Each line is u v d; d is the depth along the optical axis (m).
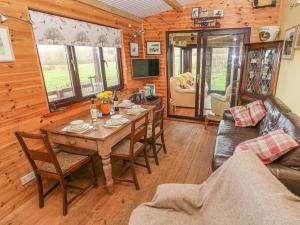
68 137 2.26
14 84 2.08
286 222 0.78
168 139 3.80
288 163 1.70
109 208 2.10
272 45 3.09
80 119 2.70
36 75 2.31
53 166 2.05
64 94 2.87
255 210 0.94
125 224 1.89
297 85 2.48
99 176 2.68
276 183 1.04
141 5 3.80
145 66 4.48
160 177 2.61
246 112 3.17
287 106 2.57
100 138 2.06
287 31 2.96
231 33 4.03
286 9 3.17
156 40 4.66
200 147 3.44
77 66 3.02
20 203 2.19
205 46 4.32
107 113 2.82
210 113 4.80
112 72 3.93
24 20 2.14
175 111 5.40
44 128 2.36
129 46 4.24
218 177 1.37
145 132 2.52
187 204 1.42
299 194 1.58
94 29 3.17
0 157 2.00
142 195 2.28
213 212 1.26
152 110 3.09
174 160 3.03
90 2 2.99
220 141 2.58
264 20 3.74
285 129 1.98
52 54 2.65
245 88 3.79
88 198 2.25
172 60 5.09
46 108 2.47
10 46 2.01
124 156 2.32
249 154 1.32
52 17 2.46
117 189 2.39
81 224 1.90
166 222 1.33
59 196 2.30
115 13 3.62
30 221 1.96
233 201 1.15
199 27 4.21
